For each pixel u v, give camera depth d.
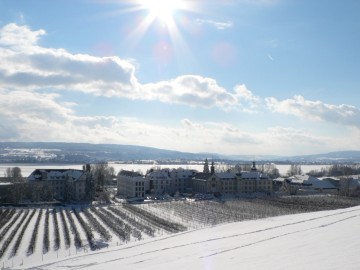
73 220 176.50
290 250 68.94
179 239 112.00
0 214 192.62
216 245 87.62
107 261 86.44
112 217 183.62
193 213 197.25
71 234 145.75
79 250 121.81
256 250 73.62
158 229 155.25
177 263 70.19
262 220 143.00
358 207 158.75
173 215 191.12
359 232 80.62
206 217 184.50
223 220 175.25
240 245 82.50
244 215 189.38
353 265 53.66
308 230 92.62
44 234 146.62
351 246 66.31
